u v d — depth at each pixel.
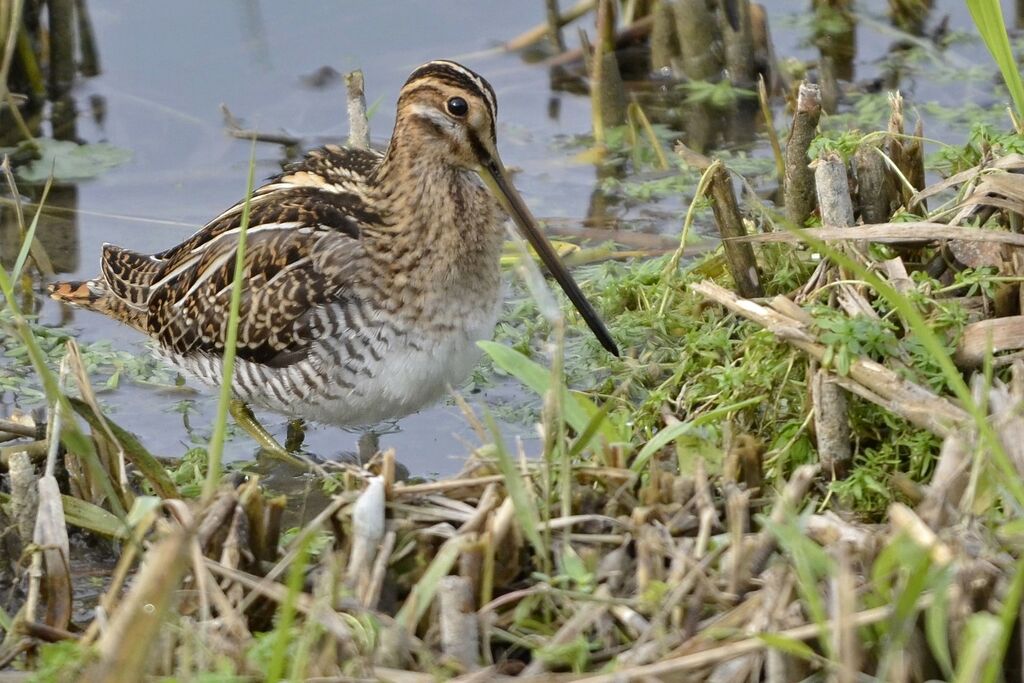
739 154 15.76
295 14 18.50
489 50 17.84
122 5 18.53
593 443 8.71
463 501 8.19
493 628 7.48
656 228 14.38
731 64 16.98
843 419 9.18
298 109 16.77
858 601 6.96
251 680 6.88
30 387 12.17
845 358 8.93
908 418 8.71
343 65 17.52
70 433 8.17
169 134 16.36
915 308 9.42
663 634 7.05
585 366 12.08
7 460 10.23
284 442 11.84
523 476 8.12
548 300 7.96
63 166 15.74
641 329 12.05
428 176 10.98
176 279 11.89
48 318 13.45
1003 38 10.28
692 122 16.52
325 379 11.14
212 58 17.66
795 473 8.20
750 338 9.86
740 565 7.29
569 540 7.84
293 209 11.41
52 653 7.29
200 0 18.64
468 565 7.53
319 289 10.97
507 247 14.09
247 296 11.20
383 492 7.91
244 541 7.99
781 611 6.93
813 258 10.98
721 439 9.35
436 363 11.15
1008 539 7.33
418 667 7.15
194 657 7.08
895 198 11.26
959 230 9.41
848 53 17.38
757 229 12.05
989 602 6.98
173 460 11.24
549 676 6.89
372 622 7.20
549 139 16.30
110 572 9.41
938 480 7.65
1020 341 9.04
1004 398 8.27
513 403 12.13
